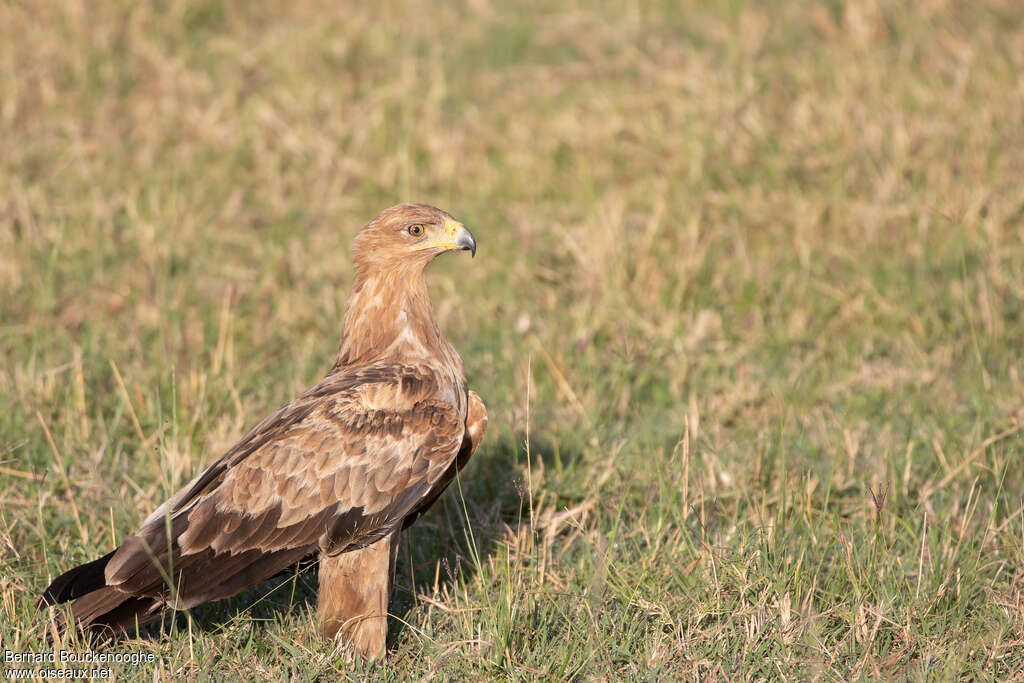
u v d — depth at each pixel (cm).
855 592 899
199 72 2022
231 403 1214
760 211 1633
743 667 841
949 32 2064
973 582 917
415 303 920
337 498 826
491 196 1734
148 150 1788
